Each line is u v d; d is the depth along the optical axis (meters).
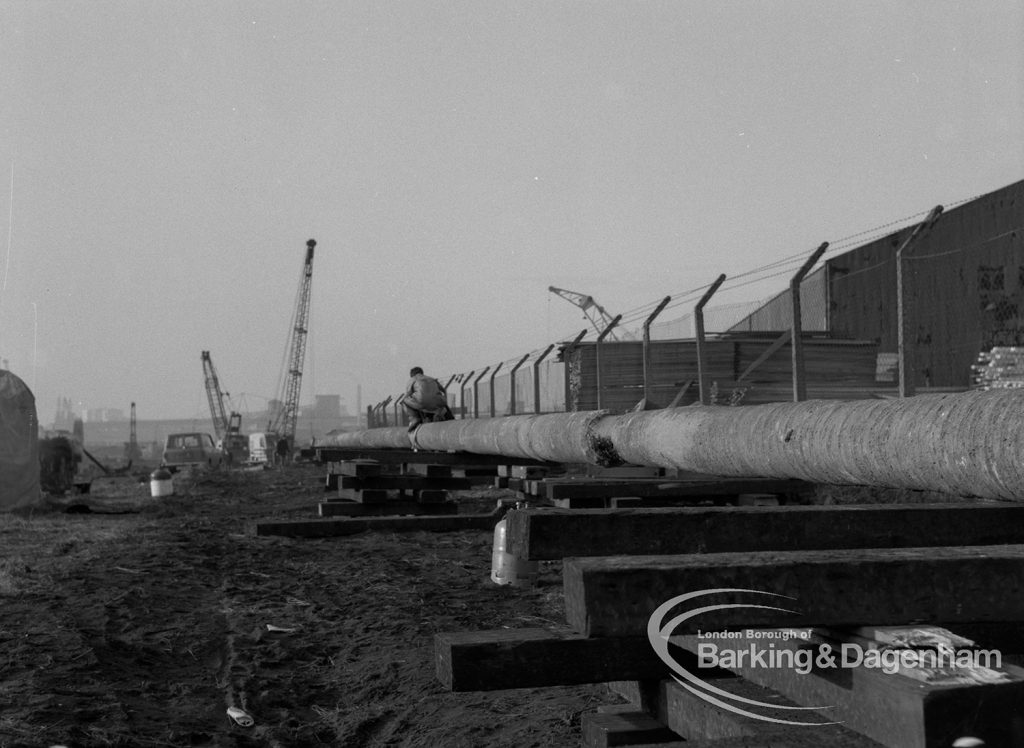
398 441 14.48
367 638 6.19
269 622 6.71
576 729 4.18
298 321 85.56
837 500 9.11
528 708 4.59
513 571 7.59
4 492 17.80
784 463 4.70
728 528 3.27
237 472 38.22
